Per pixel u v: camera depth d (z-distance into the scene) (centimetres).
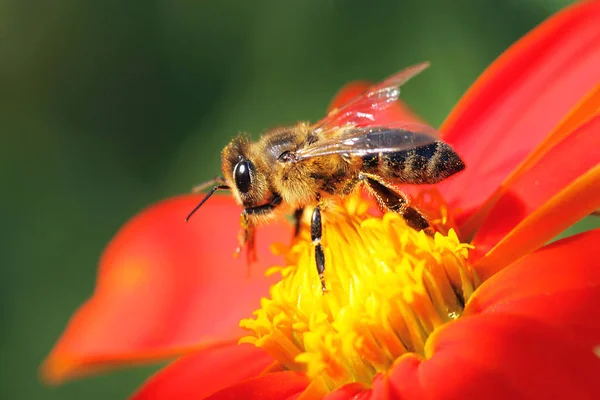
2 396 16
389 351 11
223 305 12
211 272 12
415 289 11
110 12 21
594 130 11
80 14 21
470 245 11
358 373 11
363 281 11
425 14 16
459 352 10
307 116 17
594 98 10
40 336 17
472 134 12
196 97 20
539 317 10
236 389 11
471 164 12
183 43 20
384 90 12
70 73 20
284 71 18
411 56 16
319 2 17
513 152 11
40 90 20
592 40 11
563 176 11
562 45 12
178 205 13
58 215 19
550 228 10
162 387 11
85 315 12
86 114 20
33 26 21
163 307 12
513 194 11
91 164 20
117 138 20
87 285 18
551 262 10
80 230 19
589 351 10
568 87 11
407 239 11
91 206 19
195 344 12
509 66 12
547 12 15
